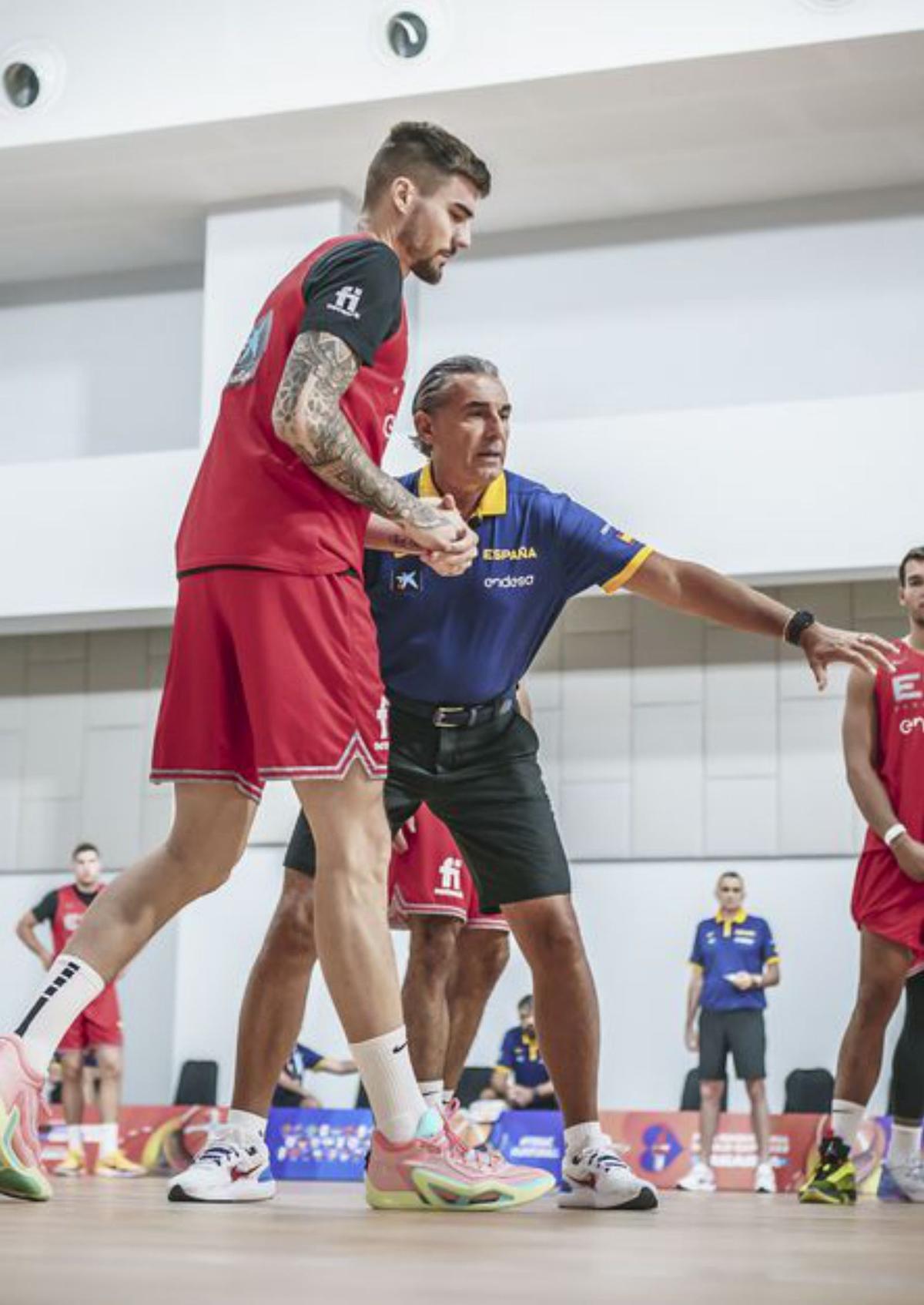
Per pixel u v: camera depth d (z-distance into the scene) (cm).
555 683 1183
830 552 1050
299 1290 135
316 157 1144
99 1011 1030
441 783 357
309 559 273
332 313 272
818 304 1191
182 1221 244
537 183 1183
